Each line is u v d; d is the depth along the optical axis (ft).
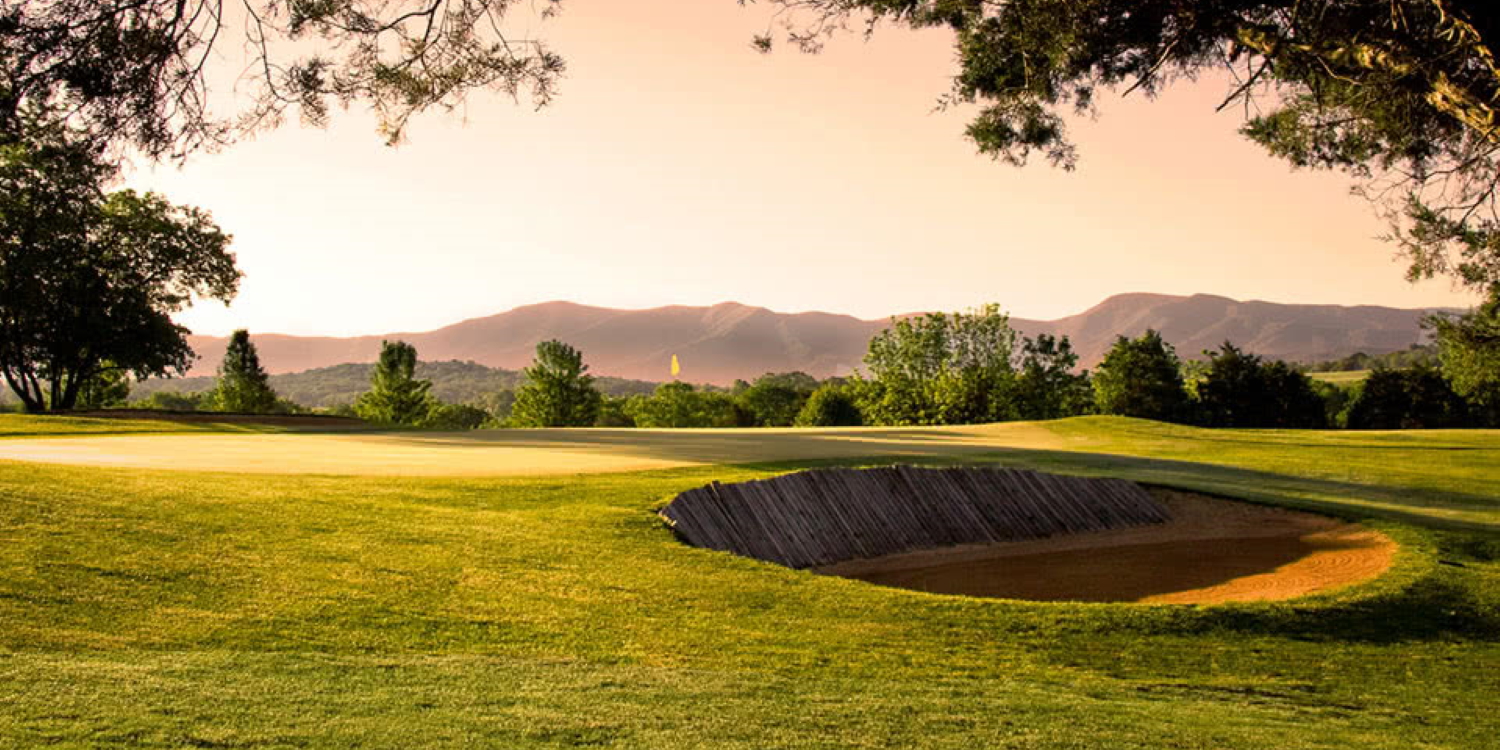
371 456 57.52
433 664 20.76
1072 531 53.42
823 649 25.26
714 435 90.84
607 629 25.11
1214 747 18.54
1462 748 20.93
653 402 344.28
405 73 29.37
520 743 15.47
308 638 22.11
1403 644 31.96
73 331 146.61
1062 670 25.95
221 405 228.84
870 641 26.53
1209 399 241.35
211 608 23.66
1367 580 38.24
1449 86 26.11
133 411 115.34
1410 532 47.83
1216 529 53.98
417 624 24.00
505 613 25.64
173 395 358.02
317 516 34.19
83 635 20.70
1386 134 38.19
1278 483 67.87
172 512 32.19
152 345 155.84
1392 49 27.43
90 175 26.89
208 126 27.61
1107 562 46.09
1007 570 44.29
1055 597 39.19
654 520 38.24
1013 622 29.66
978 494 52.65
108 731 14.70
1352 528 50.26
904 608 29.99
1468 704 25.94
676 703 18.75
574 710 17.74
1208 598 38.24
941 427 117.29
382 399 269.64
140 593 24.11
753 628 26.61
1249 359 240.12
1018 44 35.81
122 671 18.25
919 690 21.70
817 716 18.48
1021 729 18.66
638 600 28.14
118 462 47.73
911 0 36.42
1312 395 236.63
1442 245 45.50
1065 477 56.59
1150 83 37.78
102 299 147.02
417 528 33.96
